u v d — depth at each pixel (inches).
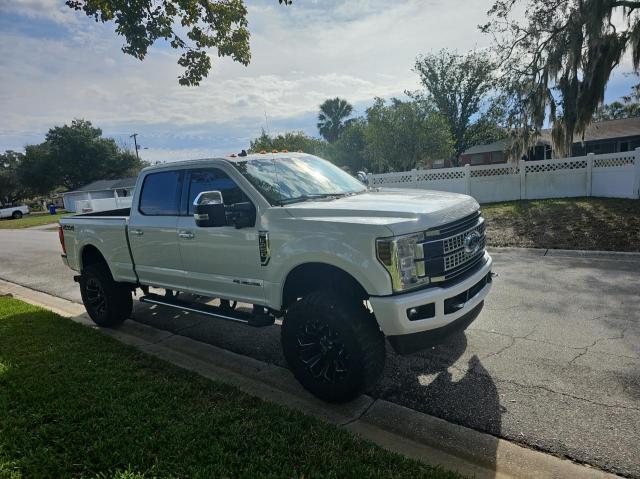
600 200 540.7
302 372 145.6
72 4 323.9
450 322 136.1
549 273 281.9
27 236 868.6
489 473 107.2
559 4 612.7
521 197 642.8
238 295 169.8
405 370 164.7
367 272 128.5
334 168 206.5
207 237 173.0
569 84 611.8
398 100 1095.6
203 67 379.9
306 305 140.3
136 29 335.6
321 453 111.7
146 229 198.5
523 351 173.9
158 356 190.1
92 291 238.4
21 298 322.3
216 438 119.5
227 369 175.8
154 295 213.5
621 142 1127.6
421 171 686.5
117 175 2800.2
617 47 538.3
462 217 145.8
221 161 173.9
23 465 112.0
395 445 119.9
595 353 168.1
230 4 369.7
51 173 2591.0
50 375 162.4
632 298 225.9
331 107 1916.8
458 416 133.3
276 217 151.7
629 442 116.5
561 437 120.2
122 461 112.1
